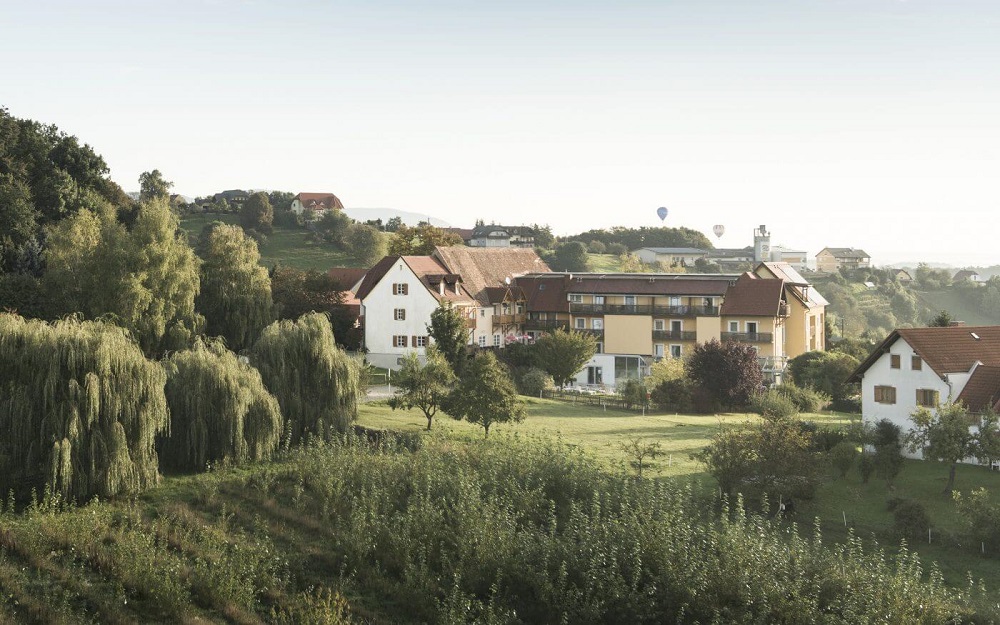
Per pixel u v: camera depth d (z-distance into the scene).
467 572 35.56
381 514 41.00
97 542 35.47
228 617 32.16
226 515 40.62
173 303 67.81
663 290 98.81
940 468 53.81
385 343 90.19
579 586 35.00
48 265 68.81
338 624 31.91
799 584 33.78
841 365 85.62
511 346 91.62
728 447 47.38
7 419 40.19
